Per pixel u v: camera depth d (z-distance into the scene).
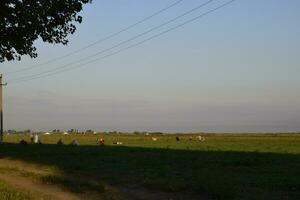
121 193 19.55
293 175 25.34
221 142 89.56
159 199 17.95
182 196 18.45
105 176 25.55
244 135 165.62
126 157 39.41
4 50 34.59
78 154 43.09
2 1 31.41
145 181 22.47
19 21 32.66
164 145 72.12
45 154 43.06
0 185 22.19
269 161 34.97
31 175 26.59
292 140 102.00
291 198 17.55
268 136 147.62
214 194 17.98
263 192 18.91
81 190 20.33
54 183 23.14
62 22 33.72
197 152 47.94
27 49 34.72
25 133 196.62
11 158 40.16
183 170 27.94
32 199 18.14
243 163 32.72
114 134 185.38
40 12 32.62
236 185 20.61
